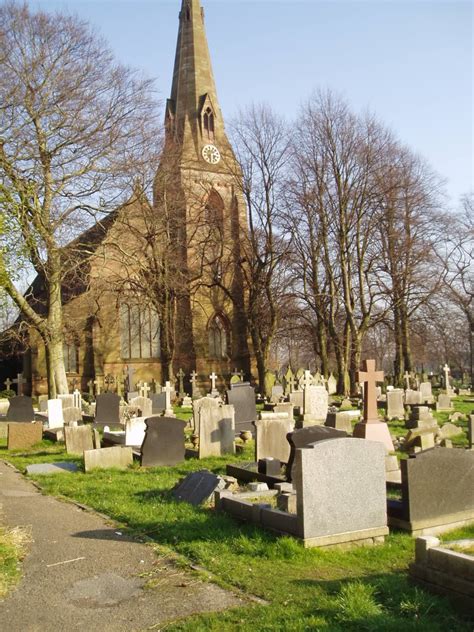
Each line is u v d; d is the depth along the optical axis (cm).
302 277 4528
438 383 4756
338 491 833
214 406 1705
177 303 5269
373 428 1675
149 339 5316
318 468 823
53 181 2848
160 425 1577
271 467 1262
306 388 2467
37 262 2809
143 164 3381
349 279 4159
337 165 4116
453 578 632
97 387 4594
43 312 5153
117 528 971
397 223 4222
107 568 778
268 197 4531
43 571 775
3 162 2561
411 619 593
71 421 2247
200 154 5791
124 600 675
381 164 4116
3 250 1716
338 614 603
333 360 5762
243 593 681
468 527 911
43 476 1488
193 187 5047
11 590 712
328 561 776
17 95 2680
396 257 4209
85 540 906
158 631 595
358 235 4119
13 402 2591
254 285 4631
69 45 2889
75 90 2855
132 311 5278
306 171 4241
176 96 5984
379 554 801
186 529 921
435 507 896
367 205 4069
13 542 888
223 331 5575
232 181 5034
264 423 1477
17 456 1889
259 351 4600
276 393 3950
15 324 3581
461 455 922
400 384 4231
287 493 973
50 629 608
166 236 4272
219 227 4862
